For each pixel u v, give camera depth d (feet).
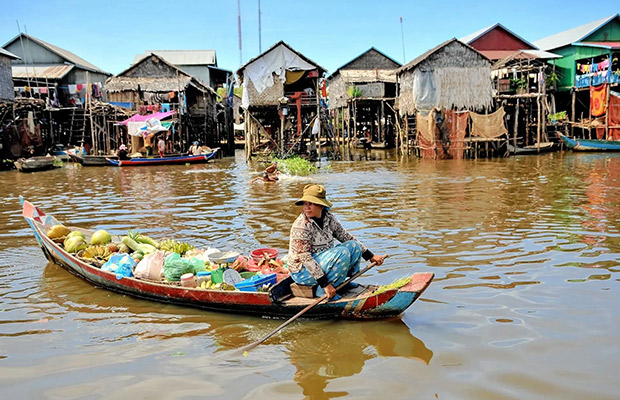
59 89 122.93
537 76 100.07
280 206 38.45
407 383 12.49
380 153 106.11
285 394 12.14
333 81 139.54
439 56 86.89
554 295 17.99
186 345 14.94
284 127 96.17
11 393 12.45
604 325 15.44
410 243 25.70
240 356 14.17
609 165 66.33
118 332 15.93
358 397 11.94
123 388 12.58
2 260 24.27
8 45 128.26
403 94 96.94
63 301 18.72
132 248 22.21
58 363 13.93
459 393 11.98
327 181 55.36
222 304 17.25
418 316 16.53
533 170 62.08
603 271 20.52
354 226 30.22
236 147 154.61
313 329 15.85
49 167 82.38
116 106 102.06
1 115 95.20
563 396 11.75
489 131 84.89
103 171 76.95
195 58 146.51
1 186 57.93
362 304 15.94
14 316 17.31
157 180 61.93
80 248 22.47
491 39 117.19
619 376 12.55
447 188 47.09
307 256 15.98
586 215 31.94
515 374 12.76
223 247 25.77
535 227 28.71
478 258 22.74
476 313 16.61
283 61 89.86
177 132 107.45
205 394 12.23
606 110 92.38
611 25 104.78
